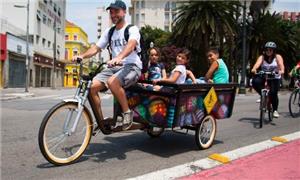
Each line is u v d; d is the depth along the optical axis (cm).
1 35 3050
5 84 3156
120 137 628
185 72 573
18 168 437
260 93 835
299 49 4528
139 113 529
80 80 464
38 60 4056
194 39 3034
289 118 962
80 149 474
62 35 5388
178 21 3070
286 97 1986
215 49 669
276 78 852
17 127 730
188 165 468
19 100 1738
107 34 507
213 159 500
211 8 2909
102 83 468
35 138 612
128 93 536
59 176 412
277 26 3862
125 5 493
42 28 4266
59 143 448
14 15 3878
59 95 2319
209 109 561
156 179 411
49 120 433
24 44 3597
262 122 801
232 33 2989
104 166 456
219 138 657
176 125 504
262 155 528
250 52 3819
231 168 461
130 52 468
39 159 477
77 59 480
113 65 445
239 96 2233
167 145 583
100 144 571
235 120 897
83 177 412
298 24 4684
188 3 2981
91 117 479
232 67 3847
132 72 487
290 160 502
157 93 506
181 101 502
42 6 4219
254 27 3628
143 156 511
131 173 432
